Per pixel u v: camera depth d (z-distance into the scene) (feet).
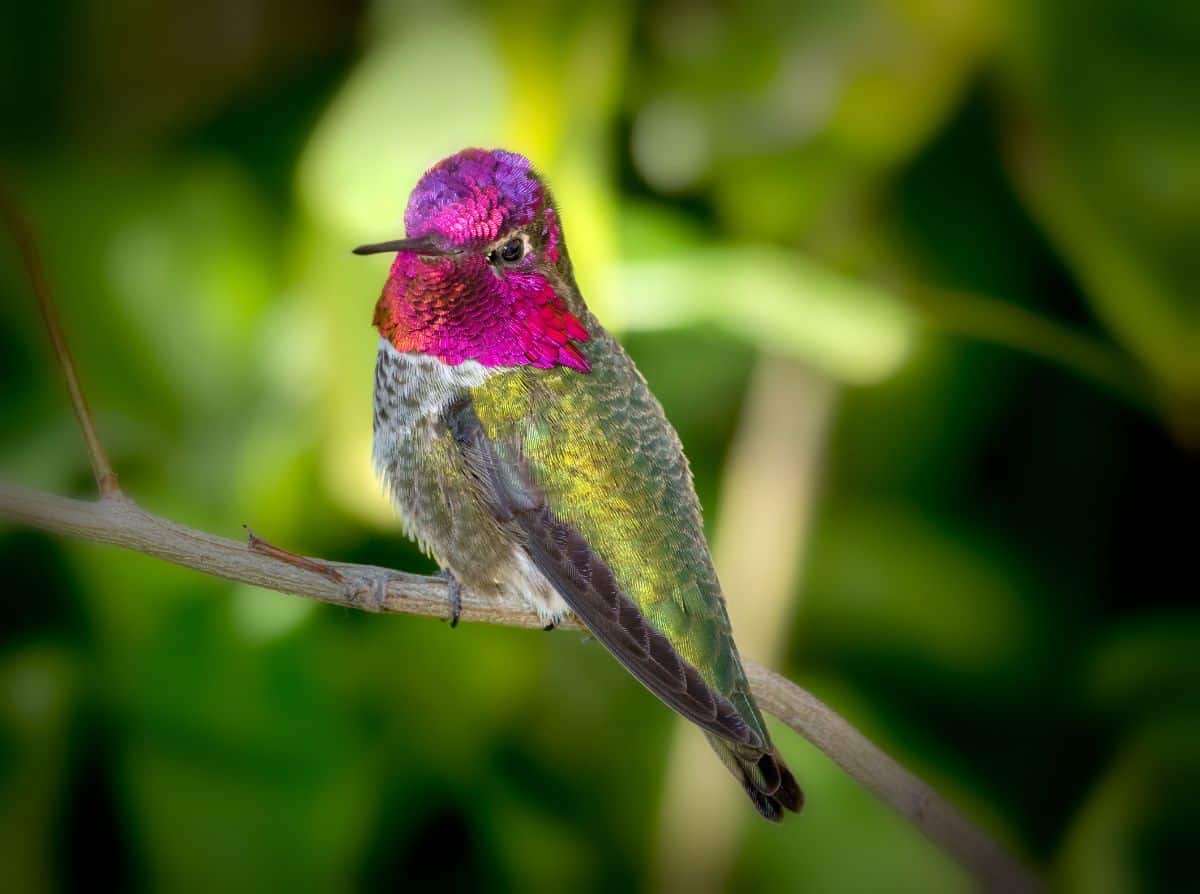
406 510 5.91
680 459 5.91
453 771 6.07
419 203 5.90
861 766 5.84
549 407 5.90
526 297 5.90
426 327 5.90
